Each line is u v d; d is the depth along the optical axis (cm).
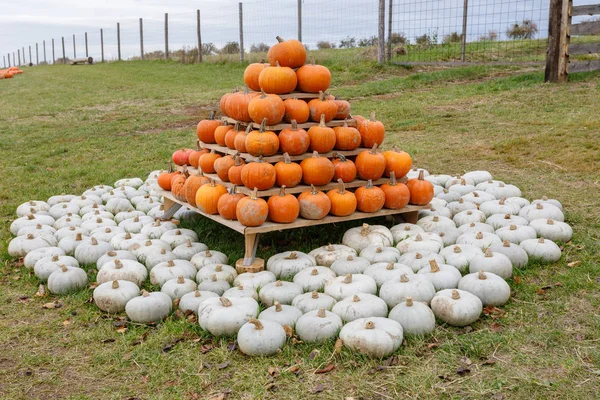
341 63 1839
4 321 415
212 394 322
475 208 592
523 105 1098
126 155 968
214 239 561
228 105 541
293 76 522
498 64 1620
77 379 343
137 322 403
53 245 543
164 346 372
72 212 641
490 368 335
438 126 1030
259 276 446
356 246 507
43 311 429
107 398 324
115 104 1586
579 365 333
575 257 486
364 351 346
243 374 339
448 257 469
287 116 520
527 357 344
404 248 493
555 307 400
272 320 378
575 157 758
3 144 1089
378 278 434
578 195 638
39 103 1697
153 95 1708
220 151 570
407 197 538
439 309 387
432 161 821
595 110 987
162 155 955
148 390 329
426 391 317
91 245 513
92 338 387
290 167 497
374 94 1410
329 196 514
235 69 2188
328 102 526
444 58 1803
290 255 473
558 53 1224
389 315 381
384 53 1750
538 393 311
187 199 543
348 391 320
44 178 829
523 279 450
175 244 530
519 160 784
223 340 374
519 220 540
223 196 496
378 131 550
